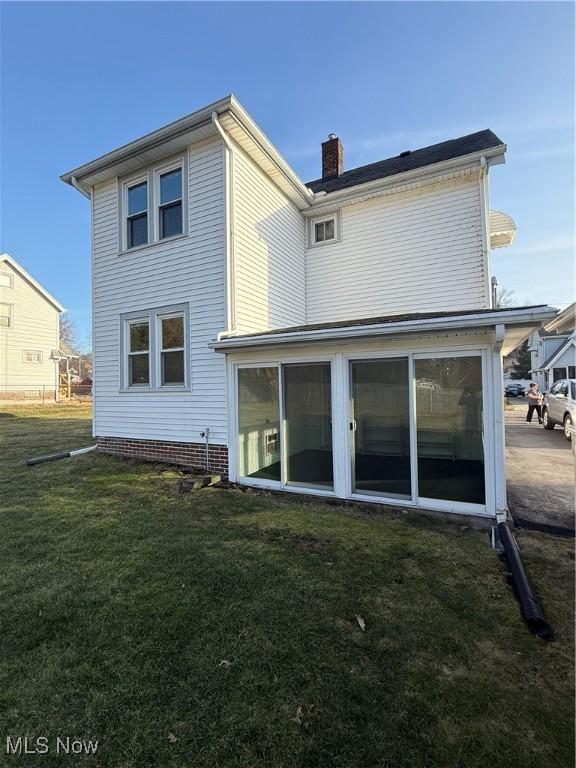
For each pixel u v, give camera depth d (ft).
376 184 30.73
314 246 34.50
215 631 8.80
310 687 7.18
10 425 48.24
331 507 17.75
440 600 10.06
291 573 11.44
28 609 9.75
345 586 10.71
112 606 9.84
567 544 13.73
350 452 18.62
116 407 28.48
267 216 28.66
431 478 16.87
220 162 24.08
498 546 13.43
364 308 32.48
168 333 26.32
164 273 26.16
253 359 21.76
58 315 80.48
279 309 29.91
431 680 7.36
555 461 26.16
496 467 15.57
